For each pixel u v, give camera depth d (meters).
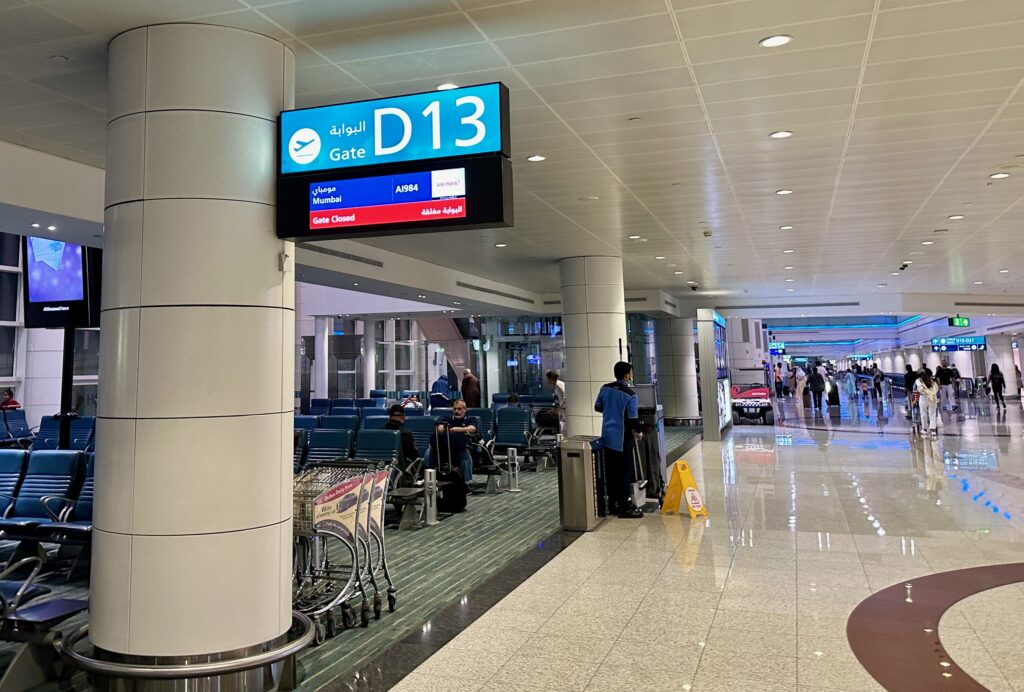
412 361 26.47
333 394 21.92
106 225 3.75
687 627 4.18
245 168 3.72
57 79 4.58
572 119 5.64
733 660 3.67
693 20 4.05
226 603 3.43
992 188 8.04
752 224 9.76
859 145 6.40
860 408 27.67
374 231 3.67
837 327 39.22
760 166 6.98
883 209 9.04
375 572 5.65
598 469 7.70
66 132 5.65
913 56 4.56
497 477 10.02
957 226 10.23
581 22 4.05
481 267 13.48
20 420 13.34
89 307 8.96
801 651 3.77
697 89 5.07
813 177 7.44
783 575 5.24
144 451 3.46
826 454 12.77
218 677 3.34
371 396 20.16
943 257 13.19
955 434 15.78
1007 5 3.92
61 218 6.45
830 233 10.57
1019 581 4.95
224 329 3.55
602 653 3.82
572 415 11.73
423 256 12.14
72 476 6.05
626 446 7.71
